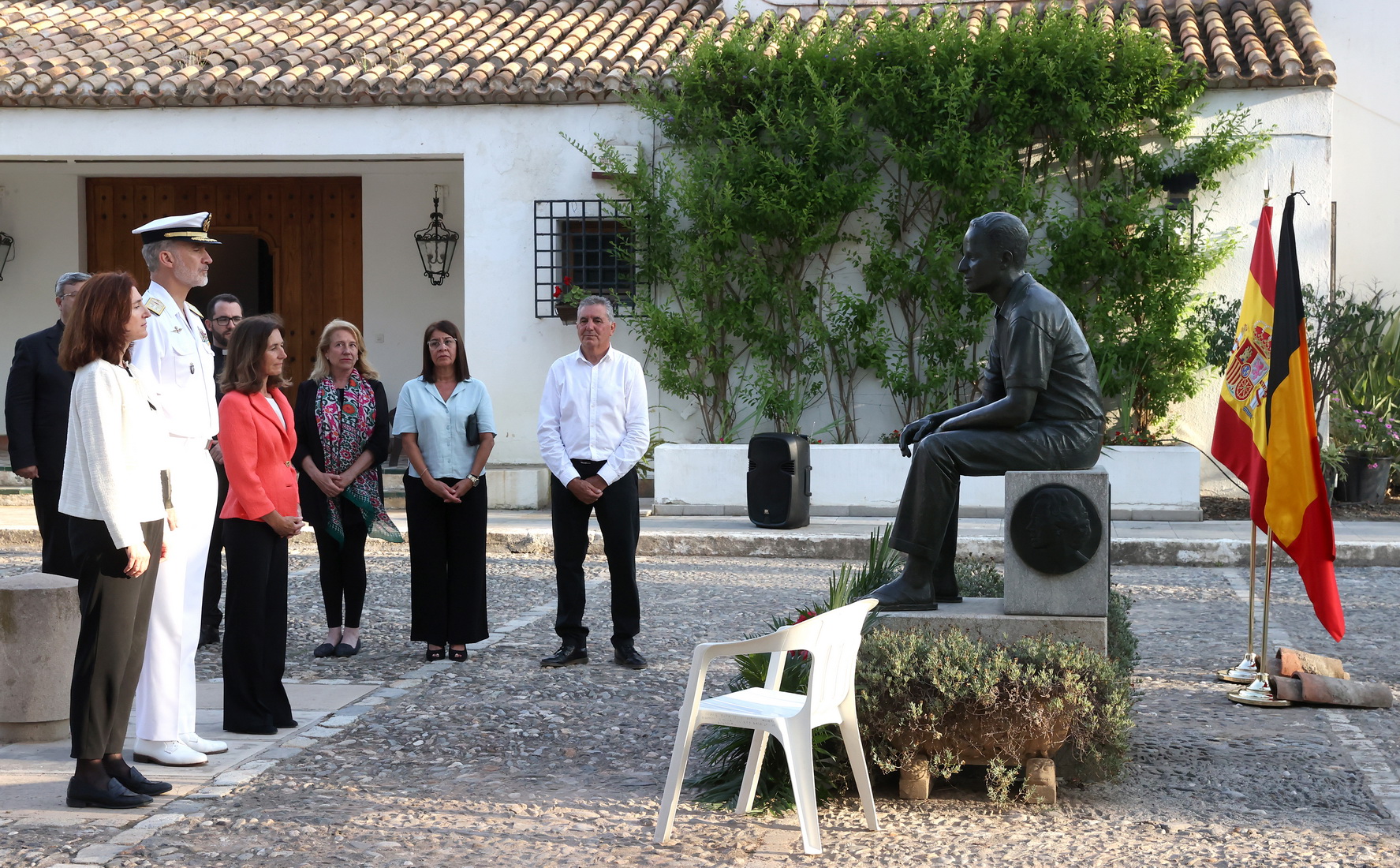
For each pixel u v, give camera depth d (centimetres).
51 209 1633
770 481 1138
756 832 416
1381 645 722
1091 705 441
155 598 482
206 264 501
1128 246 1253
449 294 1625
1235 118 1271
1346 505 1270
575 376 666
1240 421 630
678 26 1506
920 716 436
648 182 1309
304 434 691
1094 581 469
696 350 1303
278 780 471
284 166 1571
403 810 438
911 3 1439
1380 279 1495
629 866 385
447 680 632
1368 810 438
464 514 677
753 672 470
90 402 413
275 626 542
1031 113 1264
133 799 435
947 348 1285
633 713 571
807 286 1333
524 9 1575
